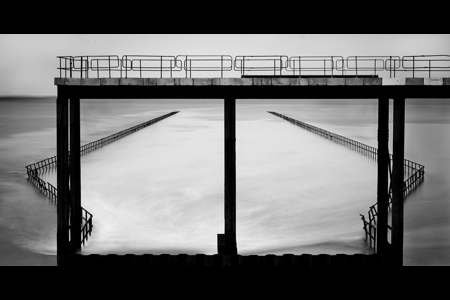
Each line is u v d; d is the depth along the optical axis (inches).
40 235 1476.4
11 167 2596.0
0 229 1531.7
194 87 1033.5
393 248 1065.5
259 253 1291.8
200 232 1487.5
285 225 1556.3
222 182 2220.7
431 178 2250.2
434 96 1030.4
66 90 1037.8
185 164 2684.5
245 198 1927.9
